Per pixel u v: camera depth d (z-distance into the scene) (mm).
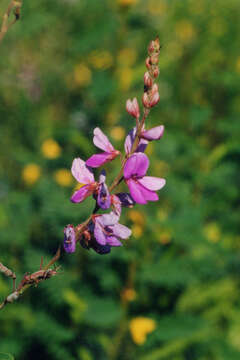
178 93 6105
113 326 3932
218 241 4812
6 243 4059
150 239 4070
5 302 1680
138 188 1607
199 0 6660
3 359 1839
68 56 5996
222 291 4262
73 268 4020
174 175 4781
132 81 5527
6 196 4707
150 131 1575
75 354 3791
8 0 5391
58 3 5980
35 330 3789
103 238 1570
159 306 4180
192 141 5223
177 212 4289
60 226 3828
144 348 3914
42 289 3871
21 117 5500
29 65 5766
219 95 6023
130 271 3908
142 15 5789
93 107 5570
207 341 4035
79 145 5004
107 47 5820
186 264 4051
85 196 1606
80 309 3770
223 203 5043
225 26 6438
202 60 6266
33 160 5012
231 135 5543
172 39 6383
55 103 5828
